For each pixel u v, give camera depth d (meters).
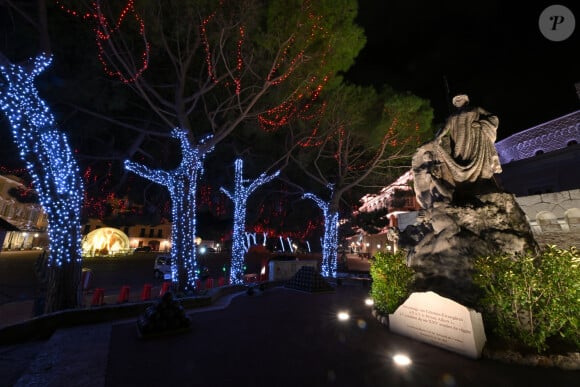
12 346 5.98
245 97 13.84
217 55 12.26
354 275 20.67
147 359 5.05
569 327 4.75
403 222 14.28
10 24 9.05
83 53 10.56
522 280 4.94
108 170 15.82
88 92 11.04
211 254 45.44
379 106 17.22
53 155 8.57
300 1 11.66
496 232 6.46
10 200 38.72
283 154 18.69
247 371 4.57
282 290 13.15
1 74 7.73
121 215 24.44
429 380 4.20
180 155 16.83
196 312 8.63
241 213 16.91
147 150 16.19
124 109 13.00
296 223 28.59
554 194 11.41
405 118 15.98
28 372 4.49
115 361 4.95
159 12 10.29
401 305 6.34
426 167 8.16
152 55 11.64
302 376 4.38
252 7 10.71
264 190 25.25
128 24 10.34
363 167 20.06
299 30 12.02
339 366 4.73
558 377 4.21
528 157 24.31
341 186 19.45
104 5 9.55
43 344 6.18
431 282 6.80
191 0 10.16
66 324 6.97
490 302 5.34
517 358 4.64
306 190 22.89
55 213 8.59
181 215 12.49
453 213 7.06
